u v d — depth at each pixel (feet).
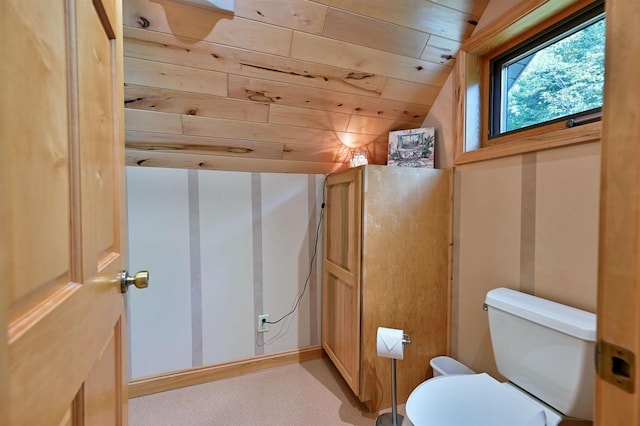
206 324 6.06
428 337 5.48
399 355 4.47
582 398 3.12
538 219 4.14
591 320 3.24
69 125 1.55
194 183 5.88
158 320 5.71
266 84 4.96
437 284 5.53
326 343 6.68
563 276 3.84
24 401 1.08
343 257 5.75
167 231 5.73
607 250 1.15
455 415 3.19
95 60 1.99
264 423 4.91
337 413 5.13
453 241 5.56
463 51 5.25
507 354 3.93
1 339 0.95
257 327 6.45
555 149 3.92
